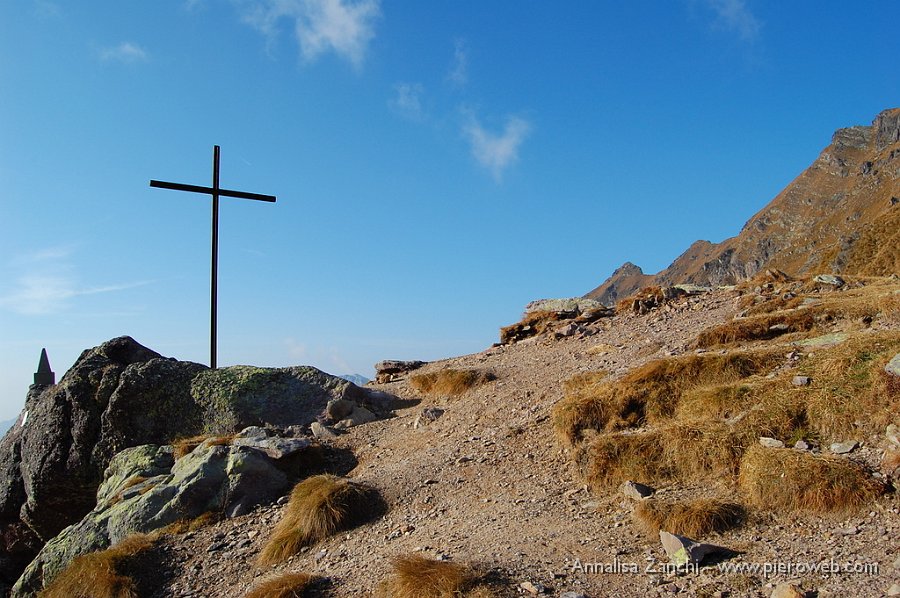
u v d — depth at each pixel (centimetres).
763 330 1515
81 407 1741
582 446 1204
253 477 1341
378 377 2192
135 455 1564
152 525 1274
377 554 1011
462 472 1263
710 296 2069
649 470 1080
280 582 945
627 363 1554
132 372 1772
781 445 1005
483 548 939
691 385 1265
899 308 1411
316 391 1797
